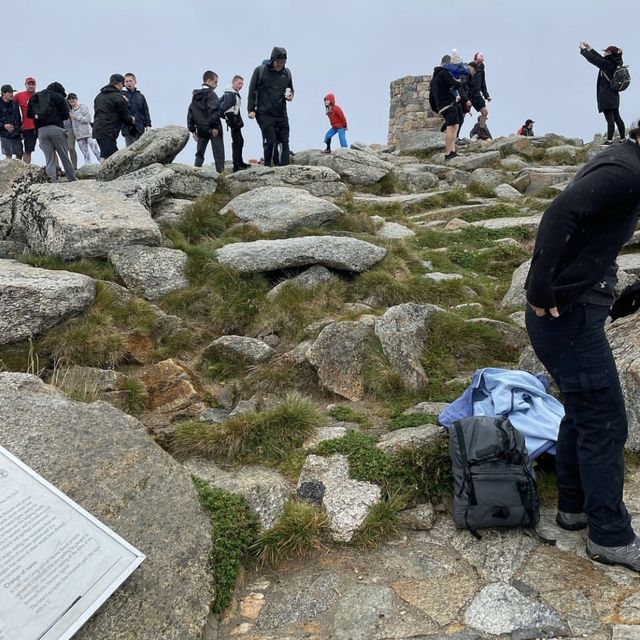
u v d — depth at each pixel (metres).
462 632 2.94
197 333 6.40
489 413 4.34
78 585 2.77
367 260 7.48
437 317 6.02
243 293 6.96
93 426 3.76
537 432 4.10
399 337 5.55
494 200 11.98
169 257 7.28
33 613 2.61
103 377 5.14
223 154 12.96
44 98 10.75
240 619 3.17
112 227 7.38
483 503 3.55
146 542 3.21
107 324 5.96
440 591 3.24
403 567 3.46
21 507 2.93
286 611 3.20
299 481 4.06
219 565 3.31
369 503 3.83
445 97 16.09
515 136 18.95
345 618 3.11
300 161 15.51
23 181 9.43
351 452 4.20
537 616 3.00
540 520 3.77
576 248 3.00
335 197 11.58
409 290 7.15
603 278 3.14
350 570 3.46
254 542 3.57
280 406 4.67
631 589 3.13
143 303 6.43
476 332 5.93
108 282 6.60
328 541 3.67
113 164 11.20
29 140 14.05
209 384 5.56
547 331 3.18
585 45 16.34
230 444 4.35
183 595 3.05
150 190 9.35
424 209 11.72
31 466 3.41
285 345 6.23
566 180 12.91
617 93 16.44
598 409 3.16
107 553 2.93
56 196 8.01
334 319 6.26
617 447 3.20
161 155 11.23
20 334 5.56
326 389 5.37
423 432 4.28
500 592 3.19
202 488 3.78
